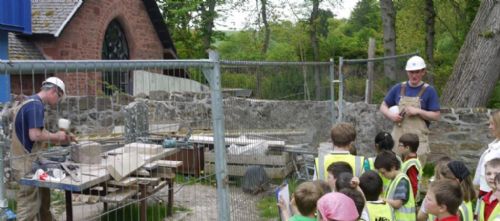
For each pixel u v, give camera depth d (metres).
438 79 15.26
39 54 13.87
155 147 5.75
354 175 4.17
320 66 7.68
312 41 31.06
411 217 4.36
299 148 6.74
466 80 10.00
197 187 6.45
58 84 4.81
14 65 2.84
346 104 9.68
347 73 10.52
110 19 16.67
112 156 5.55
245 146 5.25
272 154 6.11
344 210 3.13
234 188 5.08
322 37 33.97
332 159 4.49
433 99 6.06
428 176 8.41
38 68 2.96
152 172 6.06
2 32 10.03
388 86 10.77
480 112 8.80
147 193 5.59
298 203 3.48
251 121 5.41
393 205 4.29
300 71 6.76
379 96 10.61
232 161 5.02
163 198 6.74
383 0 17.50
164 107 6.38
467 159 8.89
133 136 6.13
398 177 4.38
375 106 9.57
